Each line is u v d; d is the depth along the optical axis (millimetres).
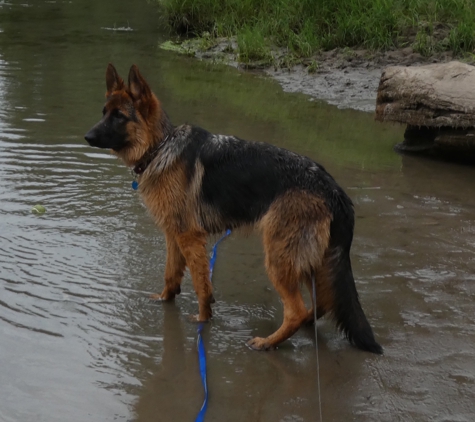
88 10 11352
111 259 4043
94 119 5629
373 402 3297
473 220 4379
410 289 3850
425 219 4395
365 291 3840
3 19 10305
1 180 4691
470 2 7668
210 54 8281
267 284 3924
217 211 3621
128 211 4445
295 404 3301
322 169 3564
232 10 9242
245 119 5789
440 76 5043
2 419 3232
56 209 4426
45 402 3301
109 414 3266
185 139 3664
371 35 7484
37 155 5020
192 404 3309
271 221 3504
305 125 5691
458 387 3344
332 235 3500
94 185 4695
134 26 10133
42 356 3486
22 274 3906
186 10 9523
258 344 3557
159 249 4133
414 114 5090
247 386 3381
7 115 5676
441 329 3615
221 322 3697
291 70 7422
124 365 3467
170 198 3637
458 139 4996
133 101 3635
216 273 3994
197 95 6539
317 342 3596
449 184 4785
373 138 5480
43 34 9328
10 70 7262
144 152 3654
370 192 4684
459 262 4035
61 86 6684
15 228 4234
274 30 8289
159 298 3820
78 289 3836
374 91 6609
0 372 3410
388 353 3504
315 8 8234
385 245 4164
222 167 3605
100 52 8344
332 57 7523
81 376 3410
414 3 7836
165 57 8203
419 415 3242
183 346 3568
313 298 3516
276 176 3533
